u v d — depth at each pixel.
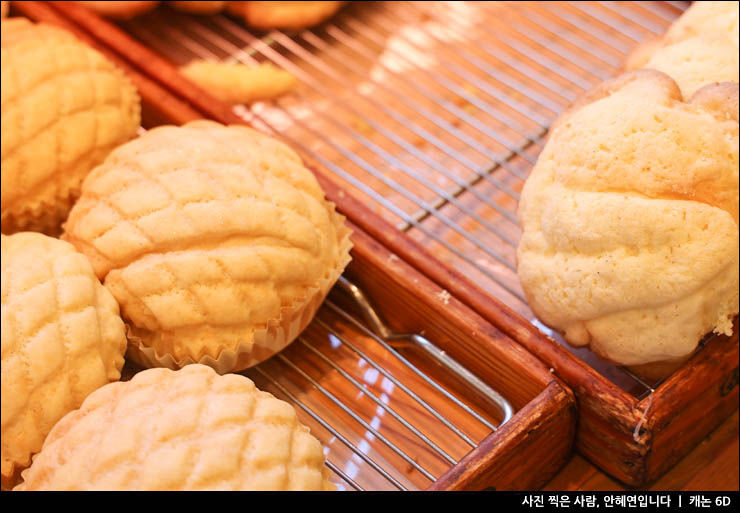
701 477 1.04
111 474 0.73
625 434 0.94
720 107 0.96
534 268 0.98
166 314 0.91
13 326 0.82
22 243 0.90
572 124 0.97
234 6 1.42
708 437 1.08
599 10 1.49
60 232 1.13
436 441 1.00
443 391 1.02
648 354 0.95
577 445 1.02
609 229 0.91
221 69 1.32
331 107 1.37
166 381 0.81
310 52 1.45
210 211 0.91
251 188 0.94
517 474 0.95
